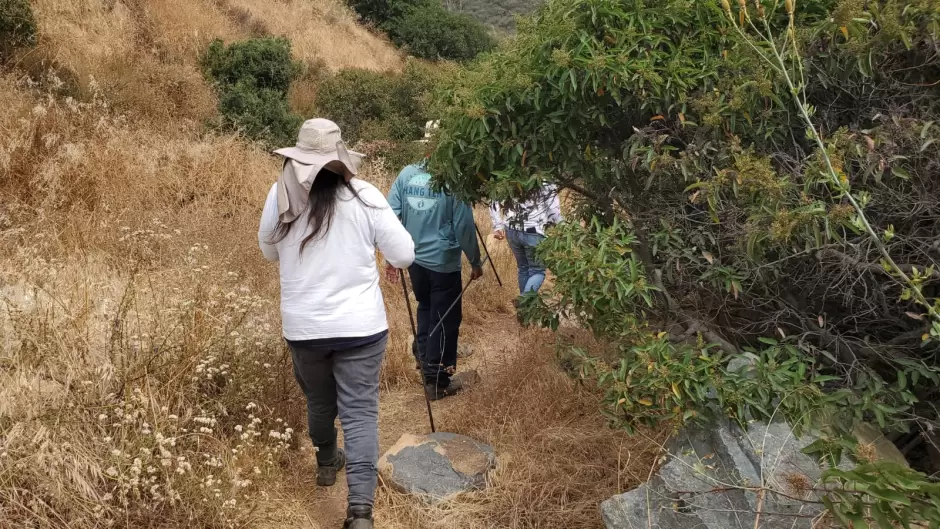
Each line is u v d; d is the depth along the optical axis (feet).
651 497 8.45
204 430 8.93
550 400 11.94
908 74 8.58
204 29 35.99
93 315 11.18
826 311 9.37
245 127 28.81
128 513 8.13
